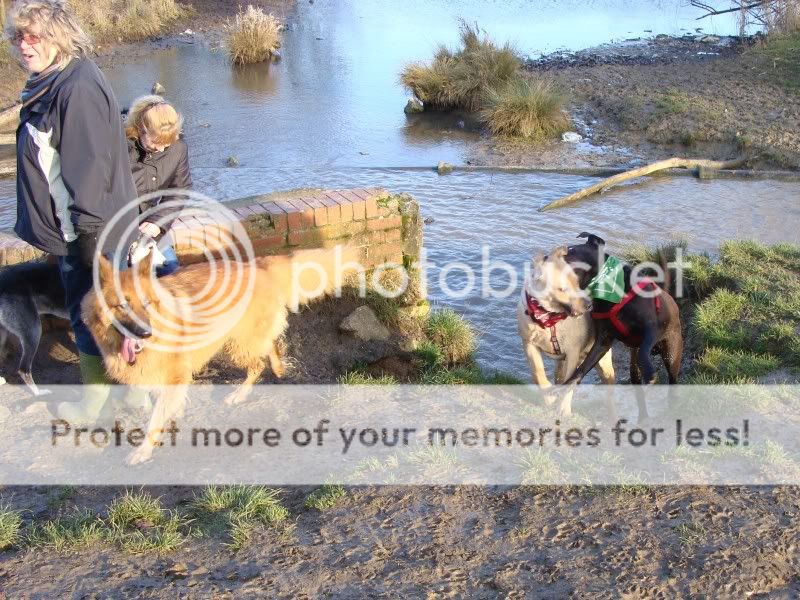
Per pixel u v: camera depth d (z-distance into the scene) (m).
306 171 9.56
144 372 3.59
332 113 12.33
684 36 16.48
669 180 9.17
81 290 3.64
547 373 5.25
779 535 3.16
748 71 13.04
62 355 4.54
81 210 3.38
